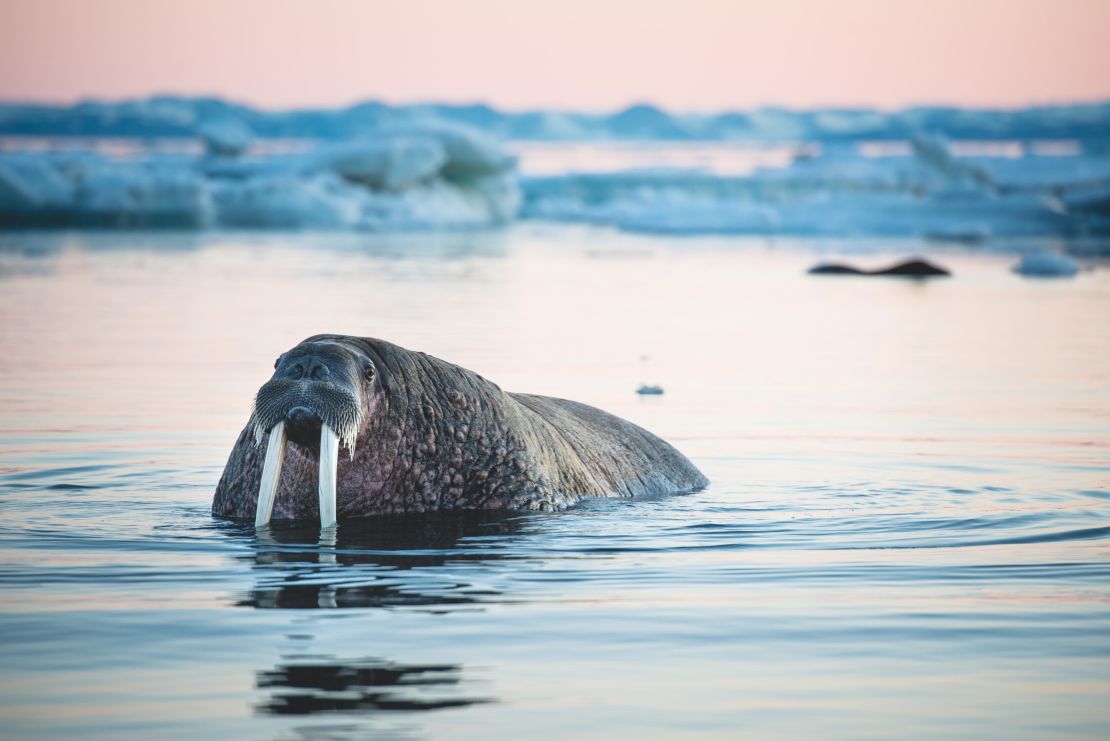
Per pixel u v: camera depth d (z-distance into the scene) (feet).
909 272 435.12
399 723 57.93
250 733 56.54
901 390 192.03
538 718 58.80
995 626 73.82
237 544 93.66
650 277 412.16
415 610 76.23
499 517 103.91
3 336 248.73
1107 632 72.79
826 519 105.70
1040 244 607.78
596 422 124.77
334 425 94.58
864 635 71.92
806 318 301.02
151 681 63.10
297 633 71.15
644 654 68.13
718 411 170.60
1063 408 175.22
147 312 290.97
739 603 78.43
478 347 234.17
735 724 58.59
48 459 131.54
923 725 58.75
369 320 275.59
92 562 87.76
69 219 648.38
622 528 100.89
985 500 115.24
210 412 163.84
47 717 58.39
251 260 454.81
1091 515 107.65
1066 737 57.52
